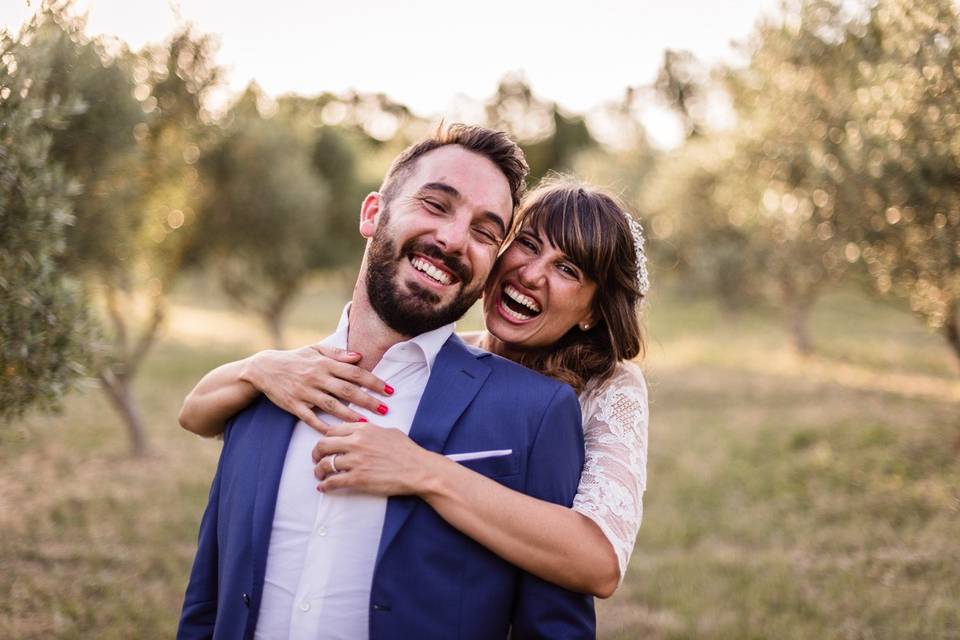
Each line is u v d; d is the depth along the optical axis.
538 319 2.31
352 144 18.28
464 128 1.88
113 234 6.45
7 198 2.97
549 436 1.79
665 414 10.88
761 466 7.93
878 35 6.30
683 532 6.31
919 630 4.21
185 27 6.64
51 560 5.10
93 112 5.48
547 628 1.72
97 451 8.34
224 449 1.95
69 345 3.27
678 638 4.34
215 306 27.36
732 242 17.81
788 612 4.61
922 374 12.94
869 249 6.90
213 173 11.06
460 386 1.81
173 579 4.91
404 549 1.66
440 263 1.76
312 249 16.38
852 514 6.30
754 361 14.96
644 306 2.69
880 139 6.27
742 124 9.65
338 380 1.81
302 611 1.68
